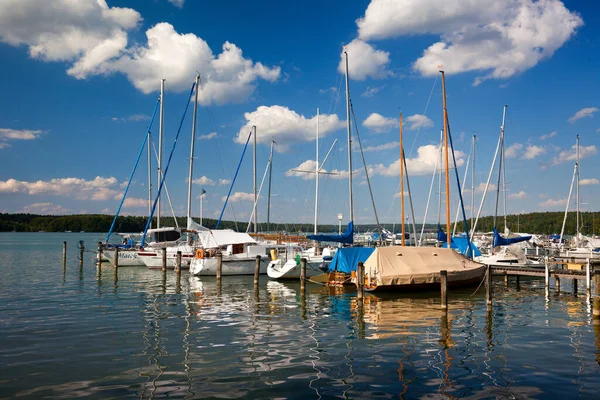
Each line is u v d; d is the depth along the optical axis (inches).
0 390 432.8
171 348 584.7
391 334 676.7
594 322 768.3
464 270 1168.2
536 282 1416.1
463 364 527.8
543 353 575.5
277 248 1593.3
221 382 458.9
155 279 1406.3
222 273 1476.4
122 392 430.0
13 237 6117.1
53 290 1130.7
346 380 469.4
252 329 703.7
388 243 2100.1
